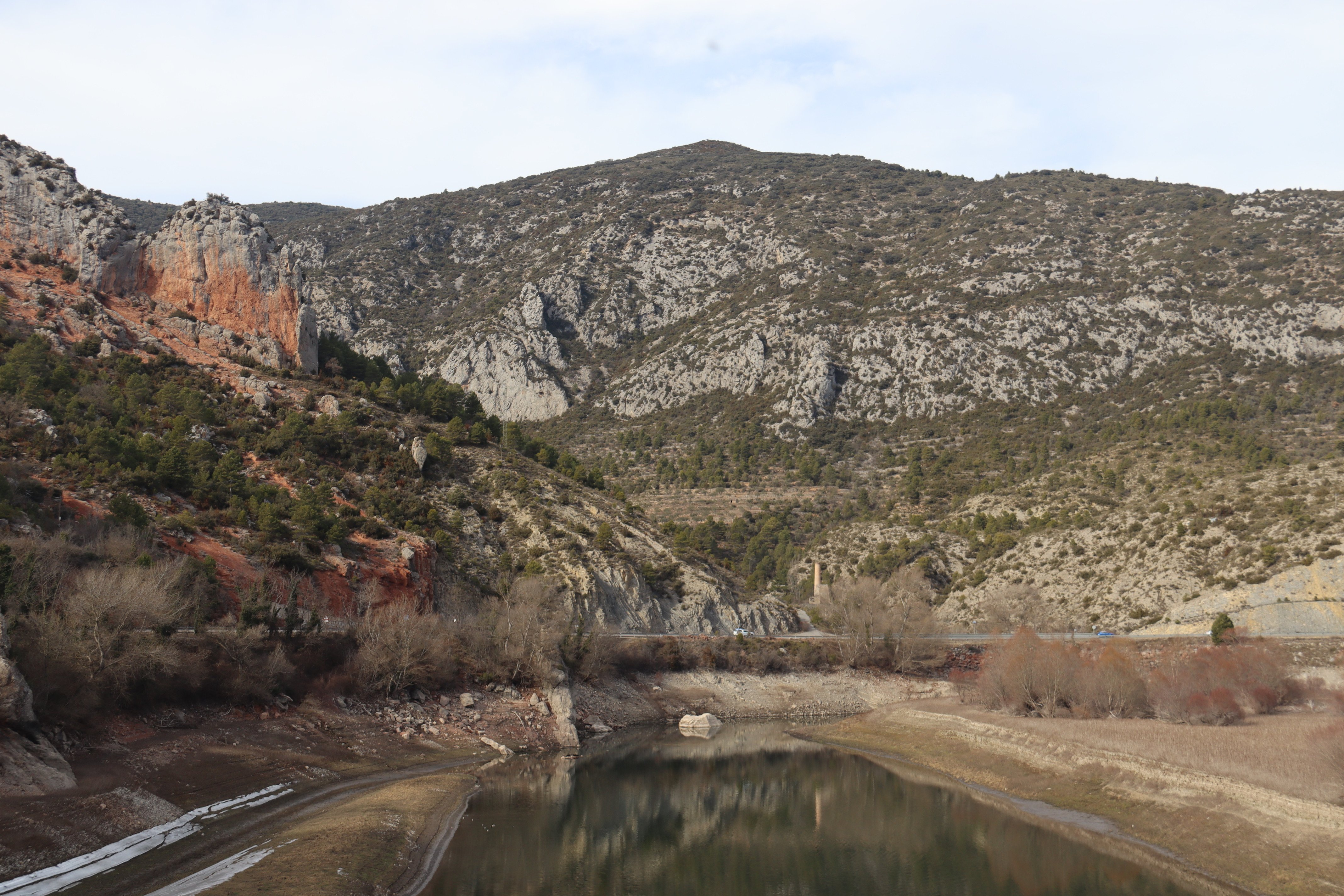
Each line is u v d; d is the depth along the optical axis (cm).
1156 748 6125
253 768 5103
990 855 4978
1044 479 17162
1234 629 9812
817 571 14800
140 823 4003
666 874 4594
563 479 13400
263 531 7894
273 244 12531
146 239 12094
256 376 11319
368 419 11588
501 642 8356
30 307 10400
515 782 6334
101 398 9125
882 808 6053
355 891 3706
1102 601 12600
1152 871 4700
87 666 4669
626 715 9200
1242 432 16550
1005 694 8594
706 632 11525
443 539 9831
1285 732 6388
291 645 6556
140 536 6500
